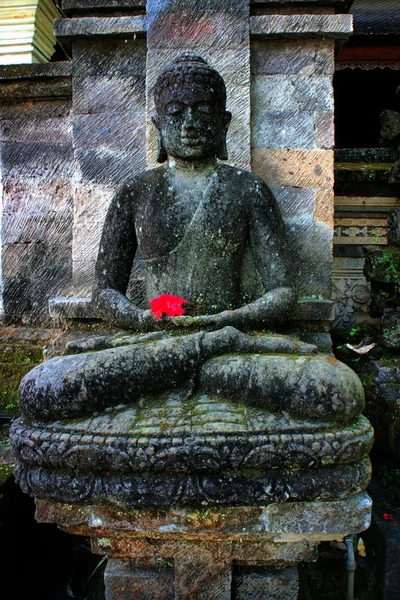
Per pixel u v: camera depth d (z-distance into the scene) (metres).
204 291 2.74
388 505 3.08
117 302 2.74
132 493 1.99
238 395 2.12
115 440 1.97
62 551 3.60
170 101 2.65
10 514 2.98
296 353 2.29
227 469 1.97
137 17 3.39
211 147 2.71
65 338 3.27
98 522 2.17
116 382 2.12
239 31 3.32
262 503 1.99
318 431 1.99
